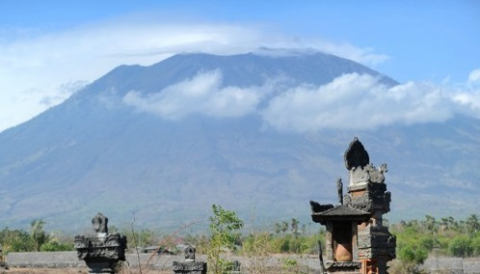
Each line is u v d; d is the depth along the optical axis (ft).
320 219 139.85
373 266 138.62
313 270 217.15
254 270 155.33
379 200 146.30
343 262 138.62
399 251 390.83
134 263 258.78
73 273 340.18
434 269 394.73
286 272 165.27
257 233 159.43
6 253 402.52
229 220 150.51
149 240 300.40
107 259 102.32
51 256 393.09
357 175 148.46
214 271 151.94
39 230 517.96
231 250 156.46
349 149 150.20
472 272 393.91
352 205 146.51
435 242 578.66
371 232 139.44
